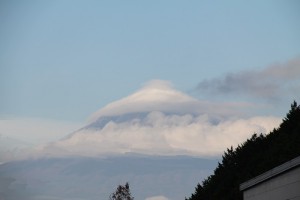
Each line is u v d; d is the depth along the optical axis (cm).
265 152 6109
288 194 2670
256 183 3250
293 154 5044
